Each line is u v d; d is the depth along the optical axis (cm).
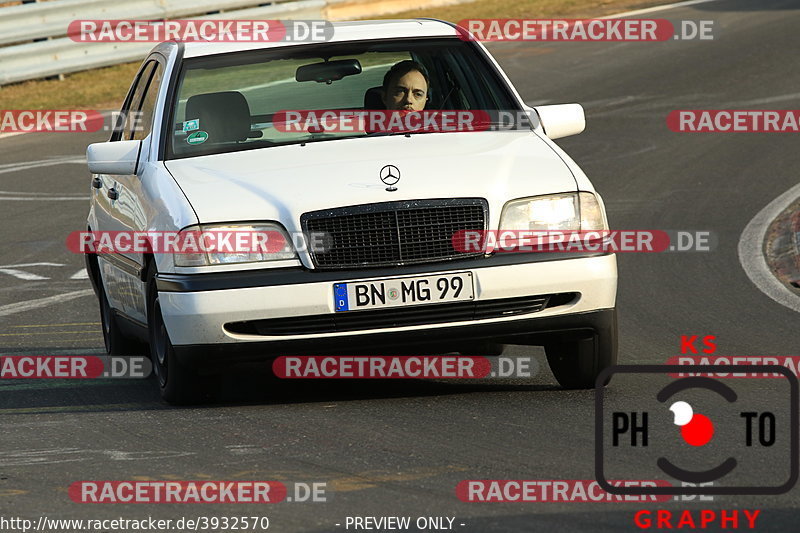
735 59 6869
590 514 1416
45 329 3039
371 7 8938
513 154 2148
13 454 1820
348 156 2139
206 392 2083
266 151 2206
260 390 2222
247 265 1986
